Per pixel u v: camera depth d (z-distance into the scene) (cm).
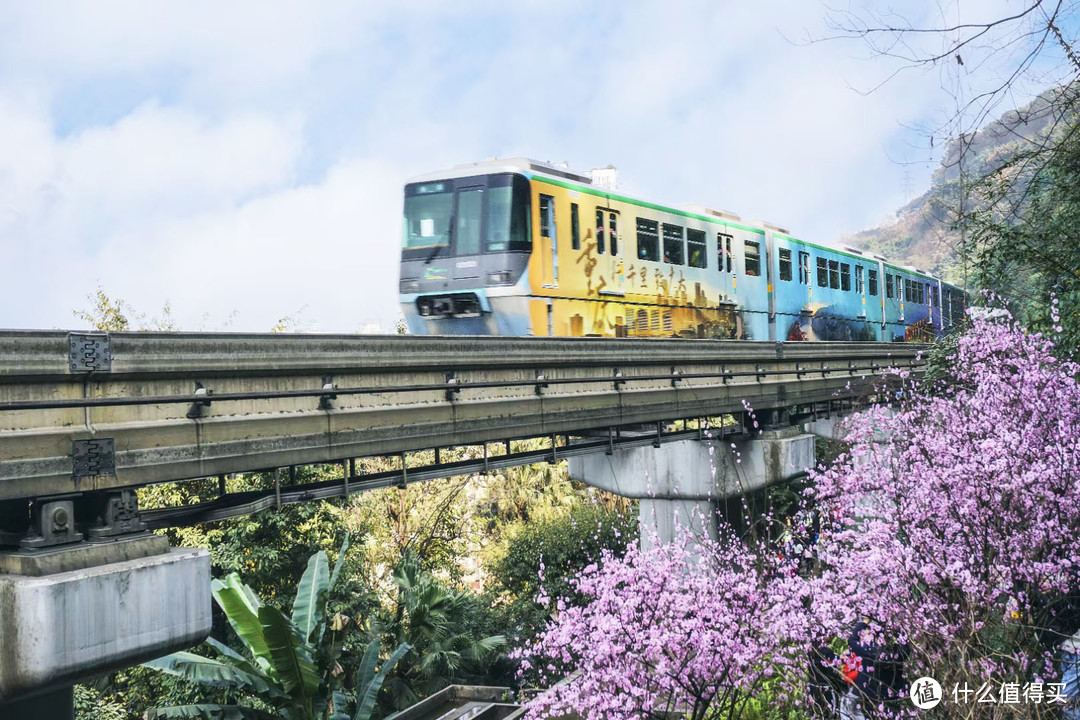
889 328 3058
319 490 888
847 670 851
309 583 1343
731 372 1739
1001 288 1258
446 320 1431
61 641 607
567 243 1491
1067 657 802
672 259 1820
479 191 1408
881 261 3047
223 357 755
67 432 652
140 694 1631
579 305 1512
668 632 844
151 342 703
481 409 1070
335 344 861
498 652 1922
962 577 754
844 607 824
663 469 1981
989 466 812
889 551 813
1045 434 866
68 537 655
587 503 2877
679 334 1831
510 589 2405
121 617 648
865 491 998
